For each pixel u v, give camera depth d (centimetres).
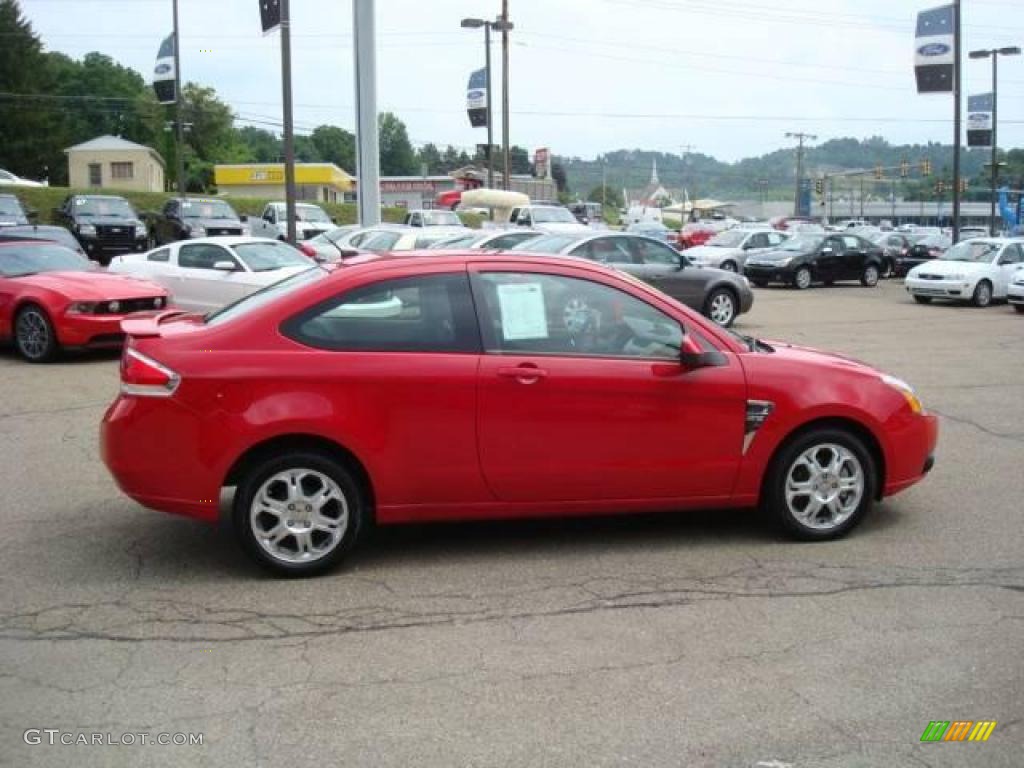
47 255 1380
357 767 346
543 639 448
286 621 468
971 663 425
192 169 9106
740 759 351
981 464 760
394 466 520
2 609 483
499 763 348
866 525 612
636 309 555
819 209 13888
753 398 555
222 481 509
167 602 491
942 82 3328
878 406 574
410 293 532
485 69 4047
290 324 520
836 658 430
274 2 2219
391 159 13250
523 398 527
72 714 382
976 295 2216
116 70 10044
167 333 530
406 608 484
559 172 12088
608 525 614
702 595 500
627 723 375
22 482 712
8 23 7362
